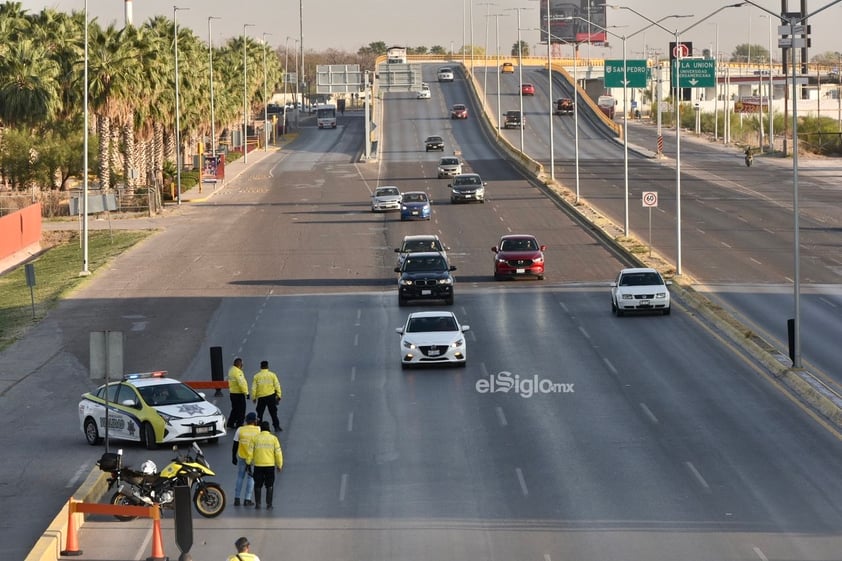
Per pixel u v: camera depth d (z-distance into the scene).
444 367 88.12
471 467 61.78
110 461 55.50
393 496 57.06
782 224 163.50
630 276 107.25
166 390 70.19
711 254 139.88
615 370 84.81
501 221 173.12
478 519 52.94
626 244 145.12
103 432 69.06
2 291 131.38
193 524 53.66
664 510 53.44
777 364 83.69
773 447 63.94
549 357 90.00
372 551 49.00
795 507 53.34
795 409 72.44
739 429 67.94
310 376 86.69
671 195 197.62
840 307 108.31
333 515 54.28
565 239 155.12
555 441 66.44
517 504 55.06
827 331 97.00
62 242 173.75
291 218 183.25
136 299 120.62
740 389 78.12
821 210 177.12
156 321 109.44
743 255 138.88
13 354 97.25
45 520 54.59
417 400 77.81
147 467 55.94
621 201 190.12
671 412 72.38
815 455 62.16
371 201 191.88
